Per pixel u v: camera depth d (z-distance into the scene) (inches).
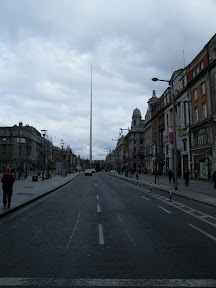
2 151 3489.2
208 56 1235.2
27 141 3595.0
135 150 3786.9
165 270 179.6
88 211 436.8
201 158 1314.0
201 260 200.4
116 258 204.2
